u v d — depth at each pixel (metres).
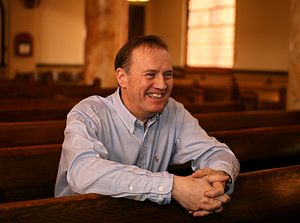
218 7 12.32
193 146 2.27
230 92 8.20
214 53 12.53
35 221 1.53
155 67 1.96
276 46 10.74
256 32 11.25
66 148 1.90
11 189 2.48
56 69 13.87
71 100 5.19
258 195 2.02
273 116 4.57
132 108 2.10
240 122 4.29
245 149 3.44
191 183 1.72
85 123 2.01
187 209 1.75
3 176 2.45
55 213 1.57
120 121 2.15
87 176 1.74
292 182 2.12
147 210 1.74
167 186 1.70
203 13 12.80
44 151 2.56
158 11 14.26
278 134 3.63
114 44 7.59
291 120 4.73
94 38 7.64
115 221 1.69
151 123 2.17
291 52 5.43
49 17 13.58
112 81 7.65
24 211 1.51
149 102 2.02
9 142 3.12
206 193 1.70
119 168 1.73
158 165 2.29
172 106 2.33
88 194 1.68
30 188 2.54
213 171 1.81
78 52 14.13
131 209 1.72
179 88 8.28
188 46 13.37
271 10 10.83
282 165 3.82
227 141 3.34
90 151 1.84
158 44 2.00
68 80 13.52
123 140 2.16
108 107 2.17
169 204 1.77
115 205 1.69
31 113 4.12
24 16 12.78
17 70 12.92
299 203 2.15
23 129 3.17
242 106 5.50
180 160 2.35
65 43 13.91
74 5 13.89
